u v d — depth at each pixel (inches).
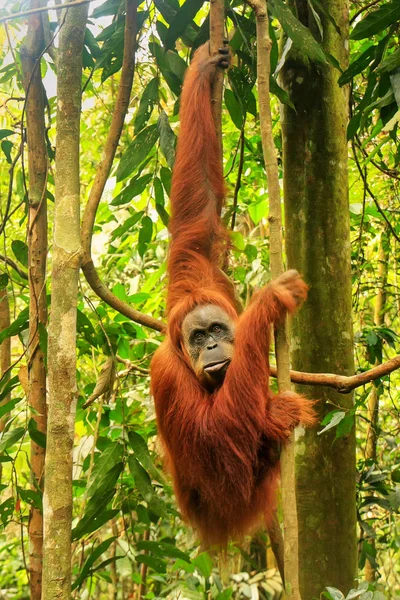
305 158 161.5
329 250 159.6
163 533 247.4
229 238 153.7
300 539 157.2
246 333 118.7
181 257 150.2
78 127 117.8
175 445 130.7
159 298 215.5
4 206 303.6
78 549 197.3
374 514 254.4
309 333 159.0
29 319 143.3
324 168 160.6
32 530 142.9
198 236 149.6
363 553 192.1
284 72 164.2
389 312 267.1
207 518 138.1
